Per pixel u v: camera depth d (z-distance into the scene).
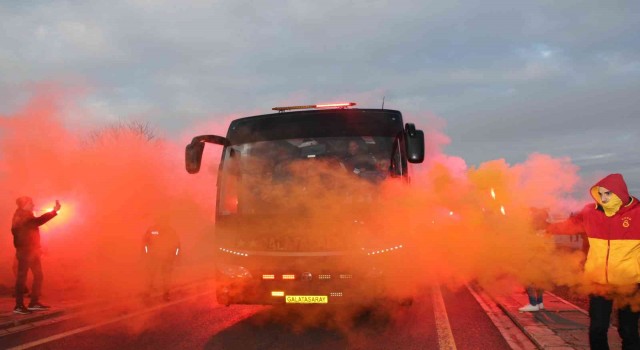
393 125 7.89
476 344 6.51
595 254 4.69
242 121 8.22
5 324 7.53
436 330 7.31
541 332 6.66
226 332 7.34
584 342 6.09
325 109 8.08
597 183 4.64
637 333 4.66
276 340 6.86
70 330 7.43
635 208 4.56
